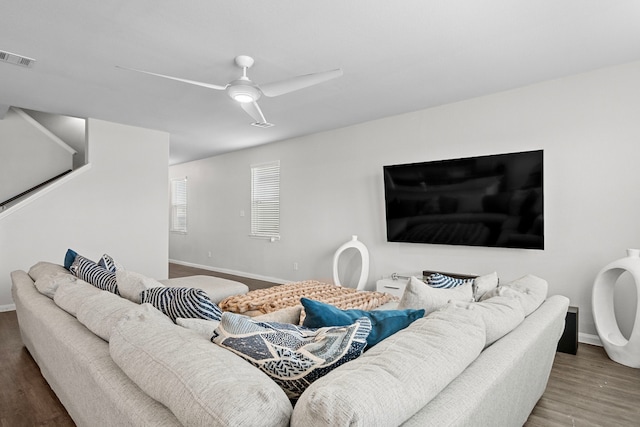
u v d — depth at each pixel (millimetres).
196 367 904
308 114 4465
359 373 844
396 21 2375
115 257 4945
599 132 3178
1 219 4172
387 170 4473
